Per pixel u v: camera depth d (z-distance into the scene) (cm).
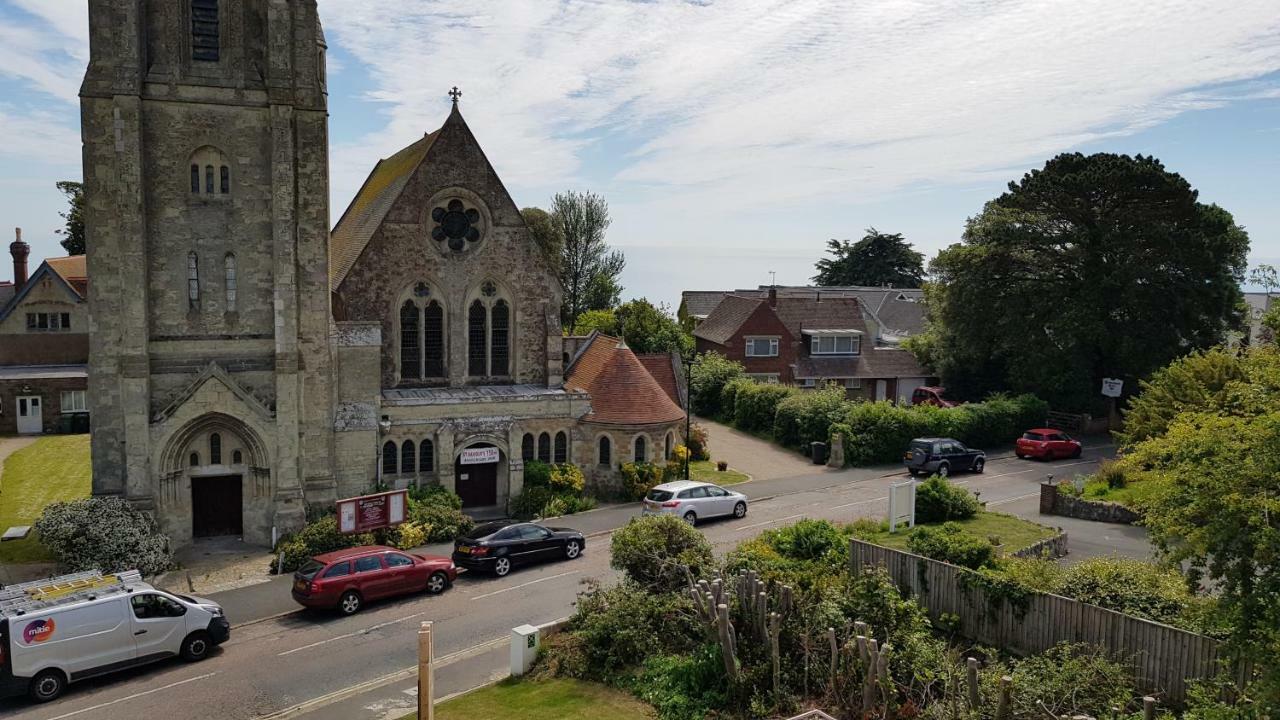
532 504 3803
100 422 3194
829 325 6925
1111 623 1895
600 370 4247
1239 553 1531
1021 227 5688
